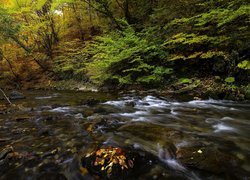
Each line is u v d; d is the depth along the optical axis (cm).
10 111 789
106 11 1395
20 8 1532
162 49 1008
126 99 852
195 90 793
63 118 644
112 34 1332
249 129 475
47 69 1738
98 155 349
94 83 1252
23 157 395
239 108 619
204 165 321
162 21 1156
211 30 863
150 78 924
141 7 1403
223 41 804
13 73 1778
